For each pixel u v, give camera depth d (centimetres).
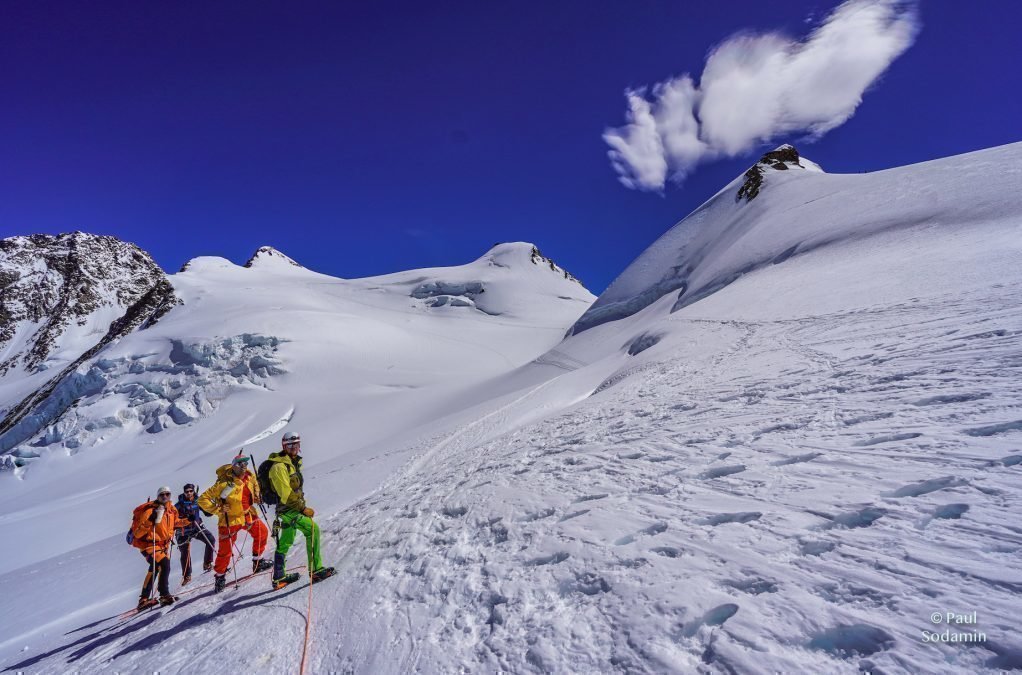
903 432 411
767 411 602
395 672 329
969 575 232
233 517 654
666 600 285
